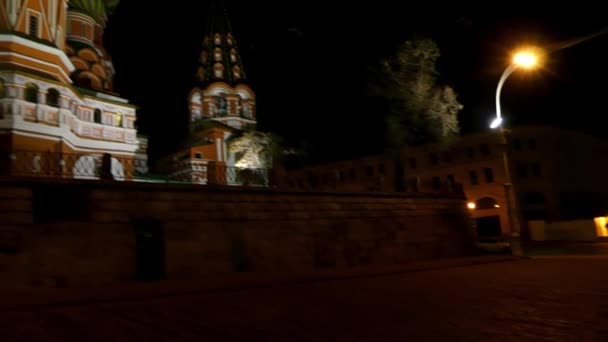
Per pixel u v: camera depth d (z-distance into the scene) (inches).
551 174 1819.6
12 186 442.6
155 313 299.0
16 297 357.7
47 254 450.6
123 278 493.4
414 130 1019.9
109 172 537.0
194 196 565.9
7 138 992.9
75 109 1198.3
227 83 2169.0
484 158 1831.9
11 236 433.4
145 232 524.4
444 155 1914.4
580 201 1889.8
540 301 325.4
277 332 240.1
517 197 1788.9
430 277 523.2
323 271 609.3
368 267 677.9
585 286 398.9
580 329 234.7
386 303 331.9
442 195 927.0
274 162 1790.1
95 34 1533.0
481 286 422.0
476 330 239.1
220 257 571.2
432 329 243.1
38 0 1117.7
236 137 1899.6
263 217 627.2
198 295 387.2
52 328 253.4
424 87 1011.3
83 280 465.7
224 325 258.5
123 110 1357.0
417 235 845.2
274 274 557.6
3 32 1035.9
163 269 524.1
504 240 1168.8
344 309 307.6
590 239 1529.3
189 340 224.8
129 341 223.0
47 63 1106.1
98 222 488.1
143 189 525.3
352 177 2021.4
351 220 740.7
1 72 1012.5
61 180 468.1
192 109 2178.9
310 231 677.9
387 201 811.4
